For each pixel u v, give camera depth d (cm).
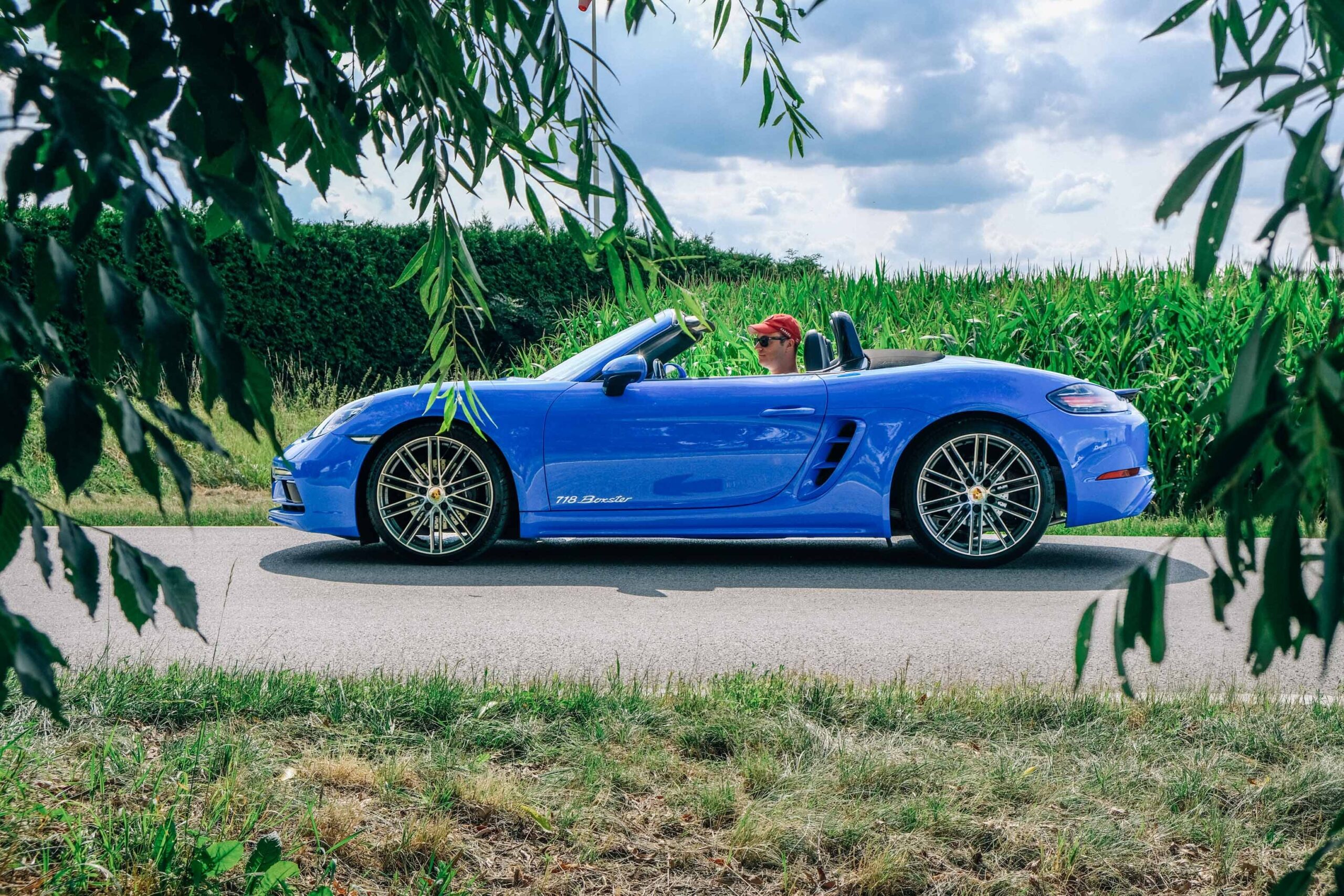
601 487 531
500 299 1536
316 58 119
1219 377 777
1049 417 528
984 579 513
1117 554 589
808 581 507
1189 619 435
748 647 380
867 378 539
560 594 475
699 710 285
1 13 110
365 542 560
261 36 116
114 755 233
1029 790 234
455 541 577
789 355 607
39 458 700
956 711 289
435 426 540
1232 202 78
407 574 522
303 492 543
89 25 105
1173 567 545
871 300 1157
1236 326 821
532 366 1109
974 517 539
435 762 244
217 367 81
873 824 216
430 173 175
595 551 597
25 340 76
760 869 204
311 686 292
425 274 196
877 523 530
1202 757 259
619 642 386
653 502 532
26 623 79
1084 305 925
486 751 257
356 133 141
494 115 165
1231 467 75
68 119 75
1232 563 84
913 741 268
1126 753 261
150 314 78
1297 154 76
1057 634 402
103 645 373
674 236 170
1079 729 276
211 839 197
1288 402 74
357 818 213
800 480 530
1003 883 197
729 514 530
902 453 538
